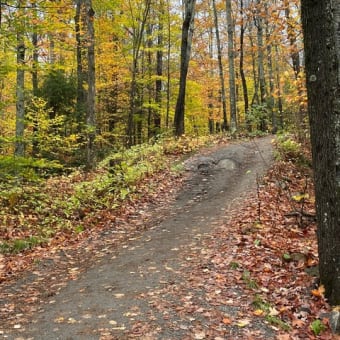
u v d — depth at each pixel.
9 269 7.80
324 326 5.09
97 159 21.22
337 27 5.35
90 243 9.32
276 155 15.57
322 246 5.71
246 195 11.92
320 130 5.58
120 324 5.28
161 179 14.63
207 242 8.45
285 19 11.43
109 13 25.92
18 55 11.67
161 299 5.95
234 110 24.22
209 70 40.25
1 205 11.42
